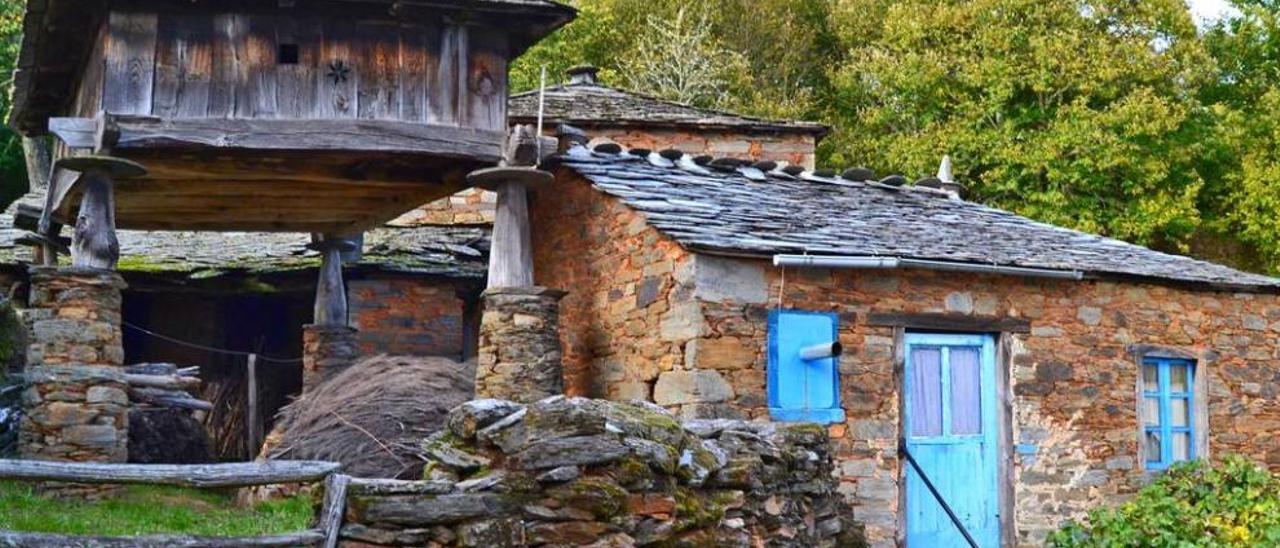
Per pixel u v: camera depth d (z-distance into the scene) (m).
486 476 6.13
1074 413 12.16
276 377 18.41
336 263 15.10
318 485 6.14
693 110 18.33
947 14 27.83
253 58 10.71
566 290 12.19
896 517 11.02
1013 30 27.03
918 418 11.32
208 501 11.13
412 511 5.91
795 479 8.21
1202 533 11.08
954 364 11.64
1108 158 25.50
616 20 30.80
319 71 10.87
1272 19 29.42
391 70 11.07
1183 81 27.61
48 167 25.58
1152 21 27.39
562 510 6.14
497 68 11.48
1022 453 11.82
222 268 16.66
